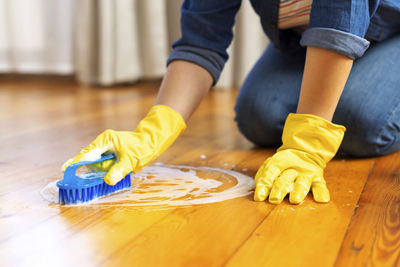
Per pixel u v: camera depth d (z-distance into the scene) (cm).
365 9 79
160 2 258
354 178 94
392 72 110
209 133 142
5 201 80
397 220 71
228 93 241
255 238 64
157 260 58
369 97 107
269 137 120
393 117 106
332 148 83
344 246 62
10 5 278
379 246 62
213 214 74
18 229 68
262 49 259
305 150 83
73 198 78
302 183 80
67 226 69
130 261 58
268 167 83
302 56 122
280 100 117
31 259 59
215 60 101
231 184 89
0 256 60
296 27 110
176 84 96
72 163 81
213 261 58
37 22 279
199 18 99
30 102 211
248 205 78
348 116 106
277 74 121
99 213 74
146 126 89
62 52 281
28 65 285
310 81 82
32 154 115
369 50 115
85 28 267
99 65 269
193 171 99
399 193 84
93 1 264
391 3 102
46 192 85
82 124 156
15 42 282
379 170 101
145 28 262
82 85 275
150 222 70
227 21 101
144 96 230
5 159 110
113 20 261
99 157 82
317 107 82
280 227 68
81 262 58
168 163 106
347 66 80
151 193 84
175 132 92
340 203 79
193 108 98
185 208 76
